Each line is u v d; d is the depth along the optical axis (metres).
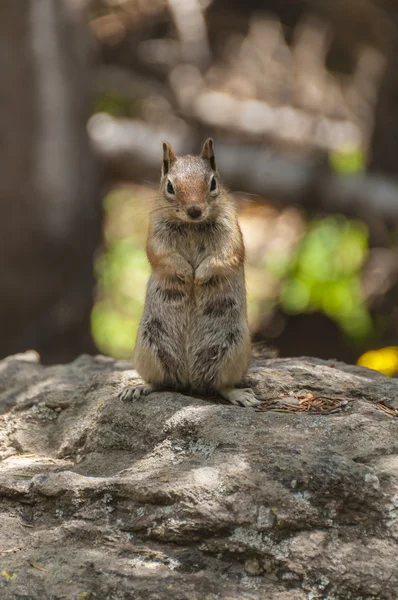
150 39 23.19
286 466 5.62
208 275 6.83
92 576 5.35
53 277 16.03
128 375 7.48
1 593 5.24
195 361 7.04
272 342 18.11
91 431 6.76
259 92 23.44
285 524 5.42
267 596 5.25
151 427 6.46
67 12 16.16
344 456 5.77
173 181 6.90
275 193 18.39
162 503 5.63
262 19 24.28
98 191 17.16
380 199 17.72
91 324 17.03
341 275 18.27
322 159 18.36
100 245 18.56
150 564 5.45
